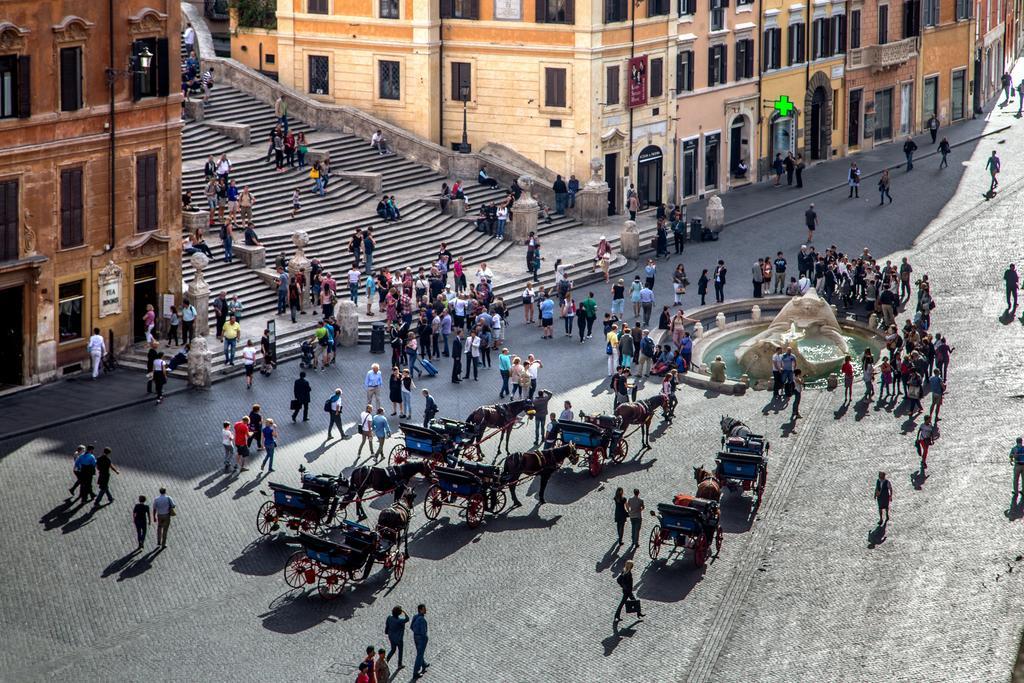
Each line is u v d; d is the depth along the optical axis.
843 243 85.25
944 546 48.62
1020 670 41.19
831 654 42.56
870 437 58.22
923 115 118.75
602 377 65.19
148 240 65.50
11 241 60.12
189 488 52.22
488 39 87.94
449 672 41.56
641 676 41.53
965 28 122.56
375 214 79.75
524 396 62.59
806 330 69.38
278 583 46.16
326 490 48.81
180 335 66.56
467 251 79.62
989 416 59.47
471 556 48.38
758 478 52.16
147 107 64.62
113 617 43.84
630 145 90.06
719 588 46.59
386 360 66.38
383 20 88.75
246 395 61.44
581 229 86.19
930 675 41.22
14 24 58.84
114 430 57.19
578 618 44.62
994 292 75.44
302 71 91.69
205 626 43.53
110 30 62.66
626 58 88.62
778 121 102.69
